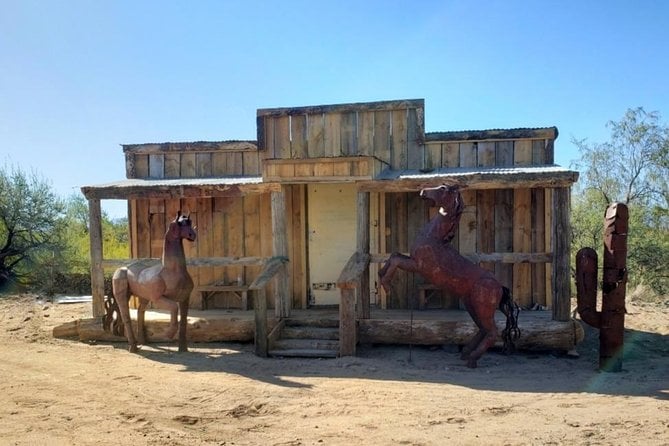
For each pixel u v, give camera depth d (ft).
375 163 33.14
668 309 45.62
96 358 29.76
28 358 29.50
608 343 26.58
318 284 39.32
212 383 23.93
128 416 19.38
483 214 36.47
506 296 28.04
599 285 56.54
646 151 65.21
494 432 17.19
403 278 37.17
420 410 19.71
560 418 18.51
